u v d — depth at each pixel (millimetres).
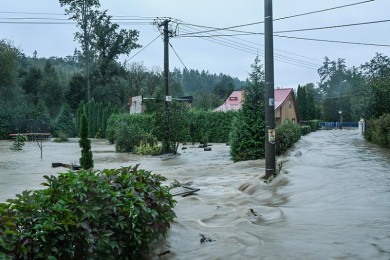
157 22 19719
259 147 14414
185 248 4469
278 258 4039
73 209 3404
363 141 21344
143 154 19500
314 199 6992
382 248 4176
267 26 9656
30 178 11172
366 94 25344
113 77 61719
